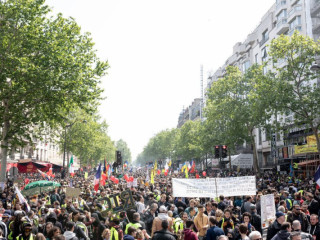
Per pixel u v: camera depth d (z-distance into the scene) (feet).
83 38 86.12
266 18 193.88
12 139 90.43
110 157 390.83
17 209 38.37
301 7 148.87
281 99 90.99
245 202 40.78
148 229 35.81
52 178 115.75
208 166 242.17
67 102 82.58
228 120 148.97
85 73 83.97
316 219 29.43
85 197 49.98
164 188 72.02
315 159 112.78
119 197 37.58
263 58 194.08
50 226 28.58
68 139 192.44
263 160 192.85
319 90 90.53
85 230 29.71
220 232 27.71
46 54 78.38
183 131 295.89
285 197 46.21
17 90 74.79
